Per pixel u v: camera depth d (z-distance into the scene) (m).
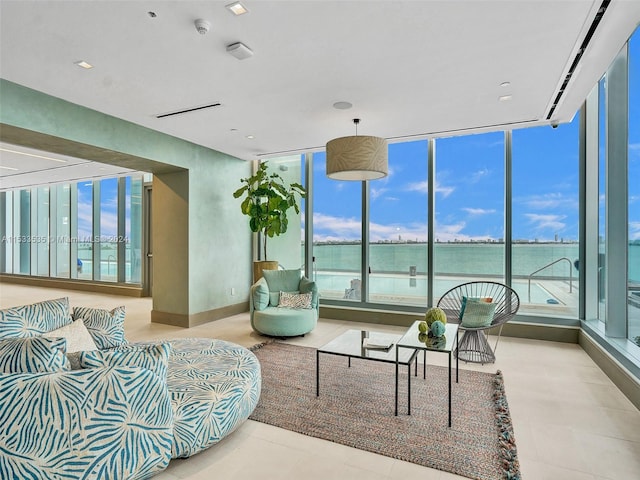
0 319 2.19
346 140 3.59
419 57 2.87
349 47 2.72
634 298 3.45
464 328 3.88
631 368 3.06
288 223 6.56
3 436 1.48
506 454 2.20
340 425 2.58
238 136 5.05
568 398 3.04
